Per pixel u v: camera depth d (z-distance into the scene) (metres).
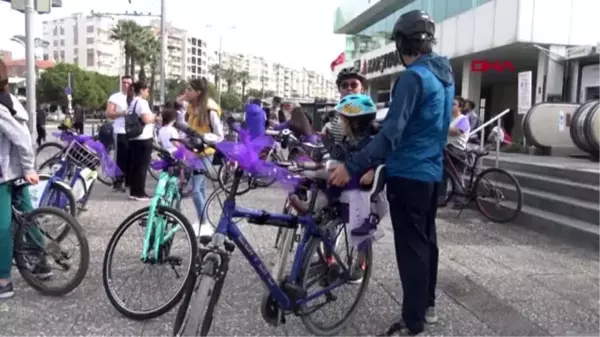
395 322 3.80
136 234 4.01
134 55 74.81
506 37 17.56
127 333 3.60
